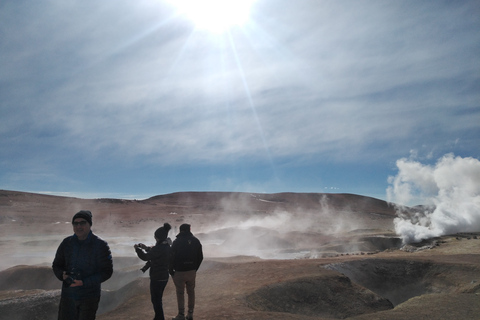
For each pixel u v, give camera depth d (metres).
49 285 13.60
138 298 8.56
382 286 11.93
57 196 92.38
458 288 10.45
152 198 117.94
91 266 3.89
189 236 6.25
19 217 55.19
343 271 12.12
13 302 8.96
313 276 10.18
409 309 7.39
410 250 21.11
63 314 3.86
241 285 9.69
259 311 7.12
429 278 11.73
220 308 7.40
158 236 5.83
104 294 9.87
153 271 5.70
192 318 6.10
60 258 3.96
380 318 6.77
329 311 8.58
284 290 9.10
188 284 6.16
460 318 6.64
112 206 82.56
